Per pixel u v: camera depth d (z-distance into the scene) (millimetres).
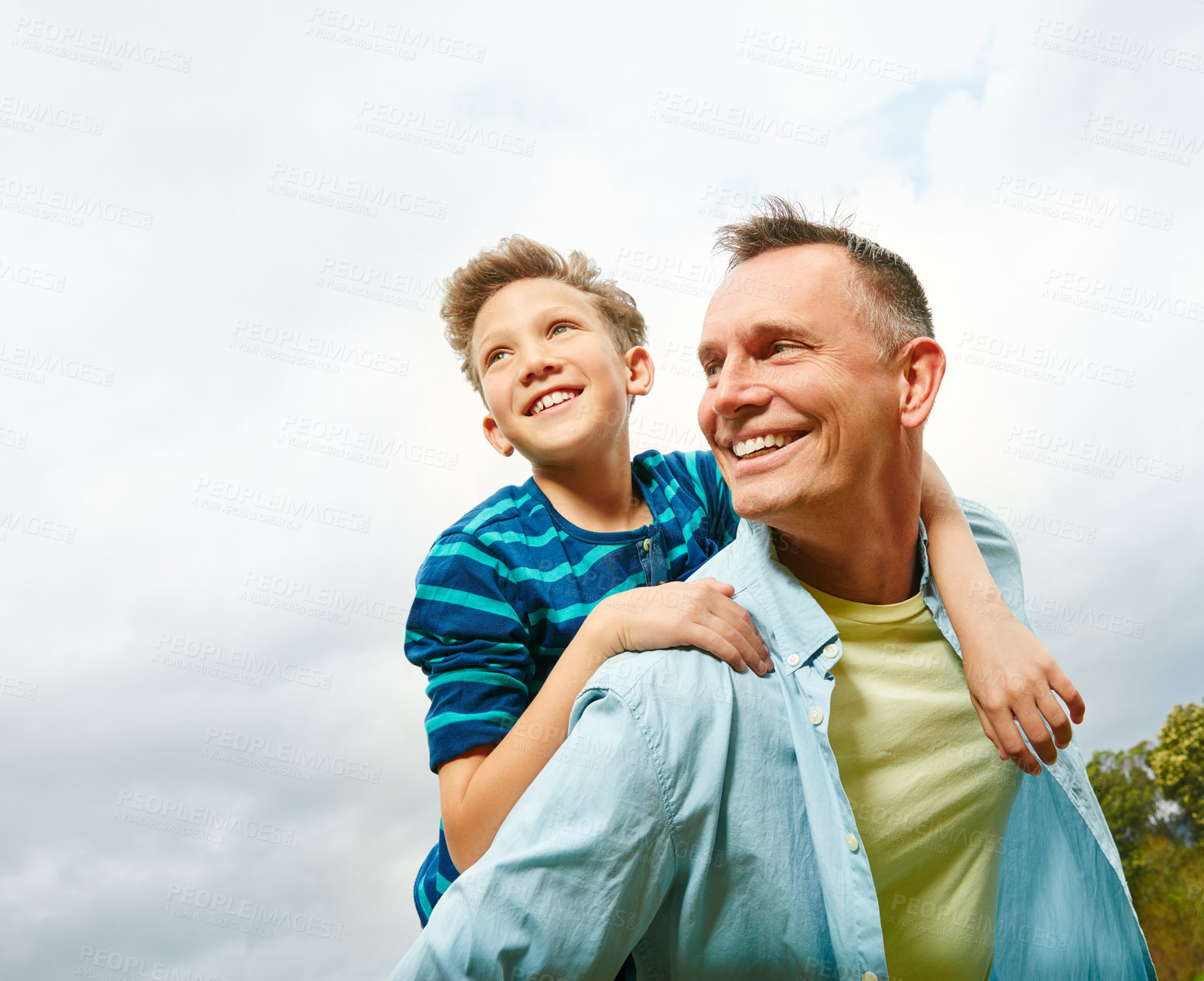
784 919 1303
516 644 2115
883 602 1581
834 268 1421
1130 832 15117
